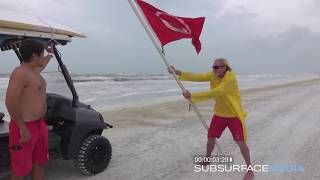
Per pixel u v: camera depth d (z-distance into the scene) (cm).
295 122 1008
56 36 488
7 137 448
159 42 530
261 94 2047
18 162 391
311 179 515
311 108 1318
